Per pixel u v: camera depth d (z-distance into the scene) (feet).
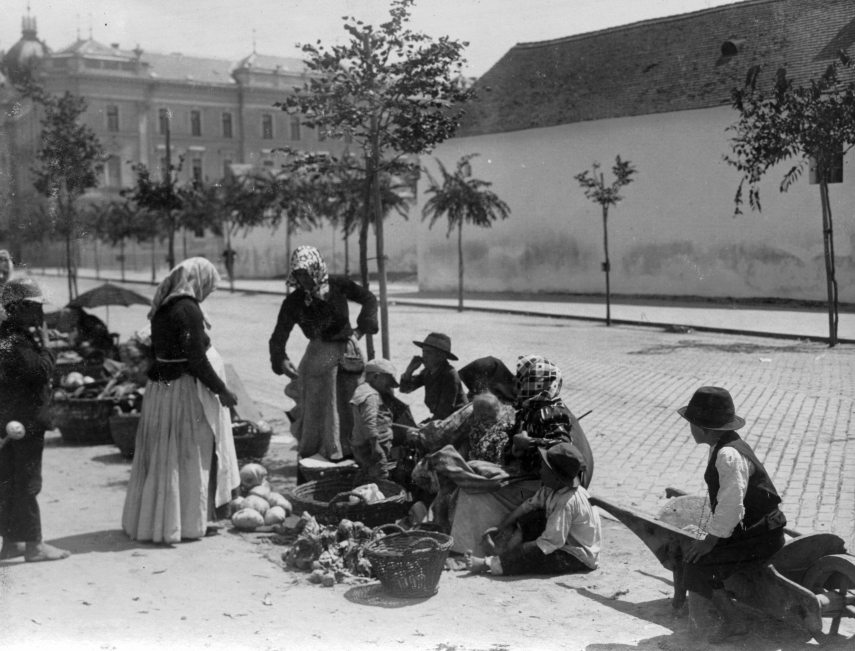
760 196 91.56
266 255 167.73
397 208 123.24
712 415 15.42
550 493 19.26
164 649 14.66
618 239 104.27
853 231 85.40
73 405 32.58
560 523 18.92
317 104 30.89
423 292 124.26
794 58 90.94
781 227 90.43
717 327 70.03
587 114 105.40
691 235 97.91
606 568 19.43
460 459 20.33
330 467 24.29
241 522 22.04
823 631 15.78
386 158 34.30
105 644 14.82
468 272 120.78
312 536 19.48
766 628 15.78
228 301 115.34
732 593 15.81
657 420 36.50
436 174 122.52
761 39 97.35
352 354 25.64
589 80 110.32
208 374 21.29
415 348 60.44
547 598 17.58
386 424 23.75
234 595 17.66
